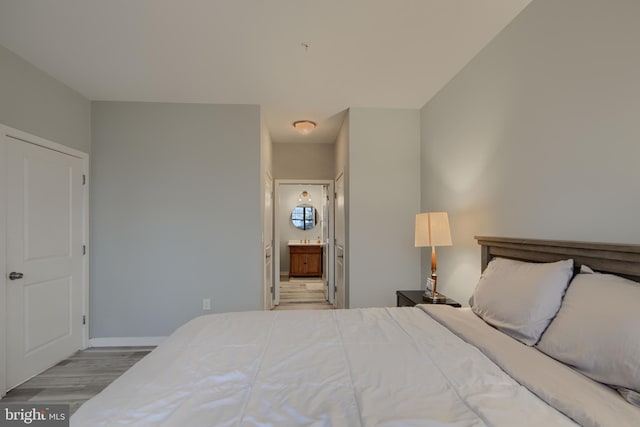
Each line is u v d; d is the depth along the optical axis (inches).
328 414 32.2
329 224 183.6
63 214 104.7
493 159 80.5
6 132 84.1
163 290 120.1
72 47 83.4
